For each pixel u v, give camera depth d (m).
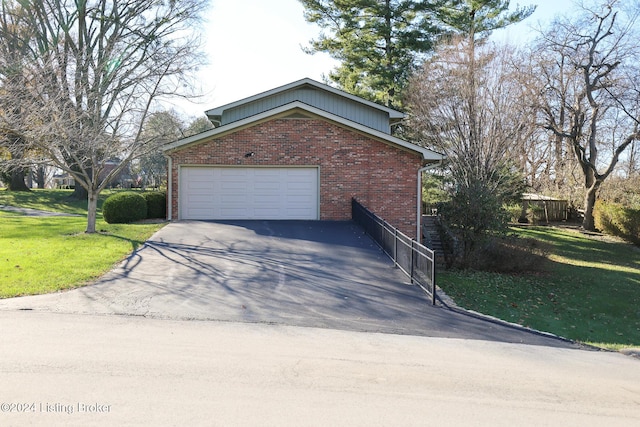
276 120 17.23
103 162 15.32
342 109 21.86
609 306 13.77
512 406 4.58
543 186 37.19
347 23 28.27
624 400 4.91
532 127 23.62
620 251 23.27
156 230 15.20
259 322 7.26
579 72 26.06
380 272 10.80
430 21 28.42
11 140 15.64
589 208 28.88
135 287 8.89
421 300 9.00
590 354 6.81
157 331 6.49
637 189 28.31
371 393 4.70
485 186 18.00
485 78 20.98
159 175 47.00
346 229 15.56
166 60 17.86
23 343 5.69
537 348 6.84
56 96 14.80
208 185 17.31
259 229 15.43
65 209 29.31
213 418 3.96
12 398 4.20
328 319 7.63
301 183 17.38
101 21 26.33
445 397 4.71
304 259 11.71
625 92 24.73
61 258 11.03
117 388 4.49
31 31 25.28
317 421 4.01
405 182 17.42
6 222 19.91
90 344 5.76
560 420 4.32
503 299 13.58
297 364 5.43
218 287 9.15
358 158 17.34
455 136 20.80
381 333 7.07
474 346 6.69
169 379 4.77
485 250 17.50
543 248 18.52
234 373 5.03
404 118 24.52
